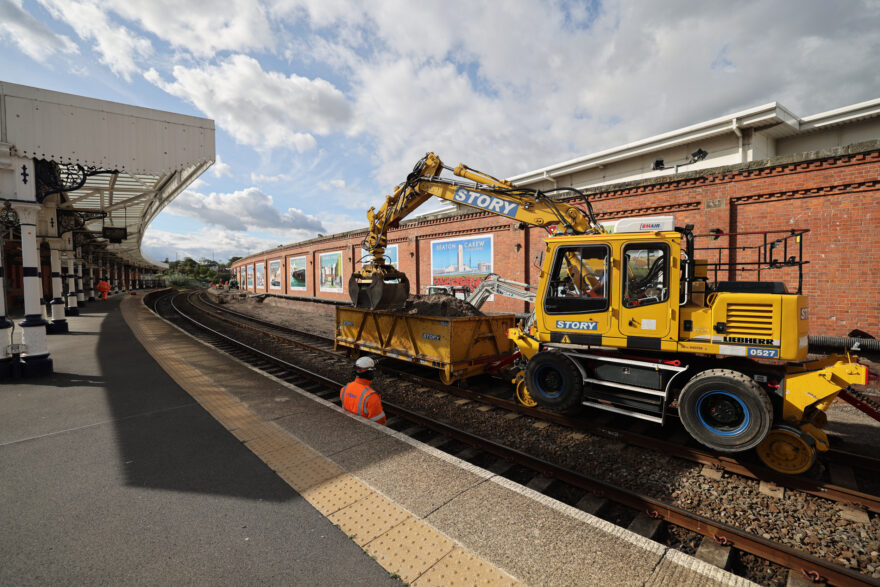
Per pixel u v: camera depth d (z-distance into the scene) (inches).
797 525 143.5
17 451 180.5
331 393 294.0
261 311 1010.7
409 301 383.6
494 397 269.7
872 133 496.7
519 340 261.4
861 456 179.3
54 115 324.5
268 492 146.0
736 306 189.0
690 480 173.3
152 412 232.5
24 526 125.3
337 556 112.0
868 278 322.3
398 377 337.4
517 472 184.2
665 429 227.3
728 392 180.4
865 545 132.6
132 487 149.4
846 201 330.3
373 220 356.5
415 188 329.4
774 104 494.0
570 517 128.4
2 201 303.6
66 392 273.3
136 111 360.8
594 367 230.8
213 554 112.7
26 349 313.0
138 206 831.1
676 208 421.7
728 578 101.8
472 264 636.7
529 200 274.2
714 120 549.3
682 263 209.8
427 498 140.3
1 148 303.6
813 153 336.8
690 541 136.4
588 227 256.4
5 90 305.9
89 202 684.1
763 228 370.3
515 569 106.0
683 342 200.8
